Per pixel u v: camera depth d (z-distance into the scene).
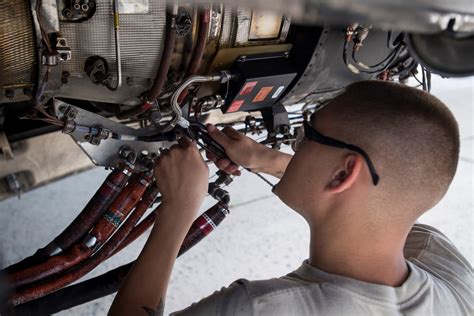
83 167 1.68
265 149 1.18
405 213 0.75
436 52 0.87
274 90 1.38
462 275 0.91
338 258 0.79
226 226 2.30
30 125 1.52
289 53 1.37
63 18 1.04
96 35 1.08
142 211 1.30
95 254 1.27
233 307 0.76
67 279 1.23
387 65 1.51
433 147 0.72
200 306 0.79
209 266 2.10
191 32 1.18
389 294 0.75
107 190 1.25
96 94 1.22
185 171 0.95
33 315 1.21
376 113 0.73
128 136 1.30
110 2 1.06
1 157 1.48
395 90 0.75
